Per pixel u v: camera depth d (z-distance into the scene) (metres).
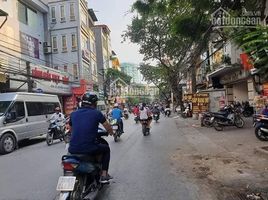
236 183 6.79
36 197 6.36
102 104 46.84
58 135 15.61
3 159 11.73
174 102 58.94
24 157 11.75
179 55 25.53
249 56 5.38
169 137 15.64
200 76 38.69
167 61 39.28
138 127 23.20
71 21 39.53
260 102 17.05
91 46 47.56
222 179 7.16
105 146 6.02
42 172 8.67
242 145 11.59
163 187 6.66
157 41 36.91
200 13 11.25
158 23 35.47
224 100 23.81
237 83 29.14
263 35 5.00
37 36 35.12
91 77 45.28
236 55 24.39
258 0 9.21
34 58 33.56
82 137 5.41
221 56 26.66
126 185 6.90
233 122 17.34
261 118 12.30
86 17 44.53
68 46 39.38
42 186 7.18
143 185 6.87
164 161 9.45
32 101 17.03
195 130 18.34
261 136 12.38
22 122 15.70
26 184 7.43
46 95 18.78
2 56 22.83
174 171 8.11
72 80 38.59
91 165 5.35
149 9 11.62
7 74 22.19
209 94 24.08
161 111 49.22
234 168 8.15
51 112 18.89
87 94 5.82
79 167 5.11
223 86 31.36
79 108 5.82
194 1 10.98
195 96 24.80
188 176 7.55
